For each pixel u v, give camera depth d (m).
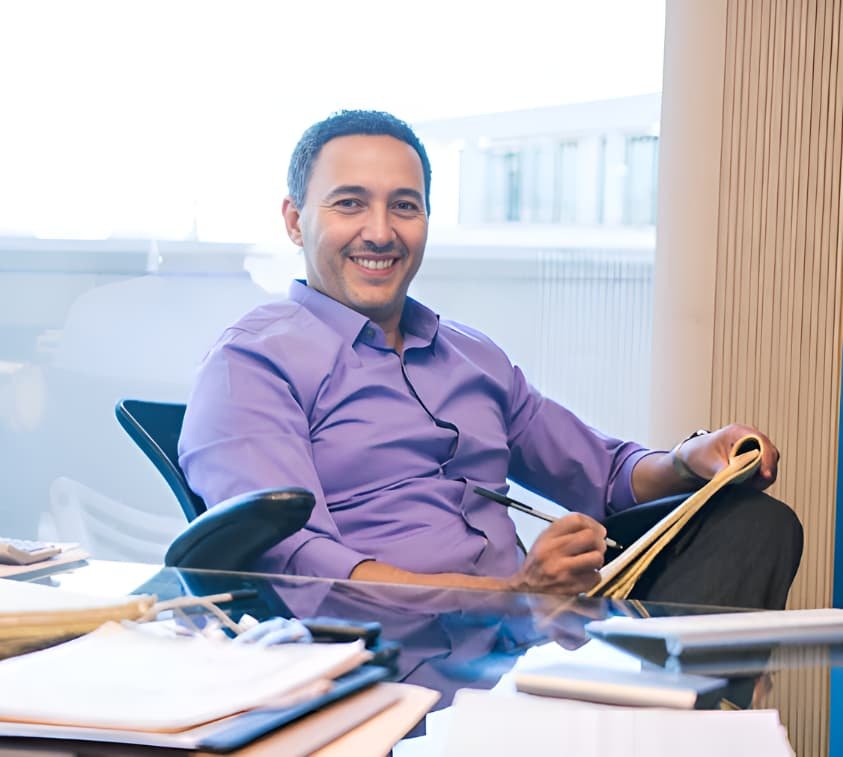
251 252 3.01
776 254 2.48
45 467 3.13
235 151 3.00
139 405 1.73
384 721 0.60
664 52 2.50
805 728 0.65
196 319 3.04
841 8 2.44
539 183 2.84
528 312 2.84
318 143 1.88
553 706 0.65
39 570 1.06
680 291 2.52
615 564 1.45
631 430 2.78
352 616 0.88
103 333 3.09
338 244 1.84
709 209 2.49
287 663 0.66
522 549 1.93
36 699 0.57
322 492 1.63
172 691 0.59
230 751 0.53
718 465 1.74
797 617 0.91
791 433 2.50
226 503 1.31
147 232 3.05
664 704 0.65
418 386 1.87
